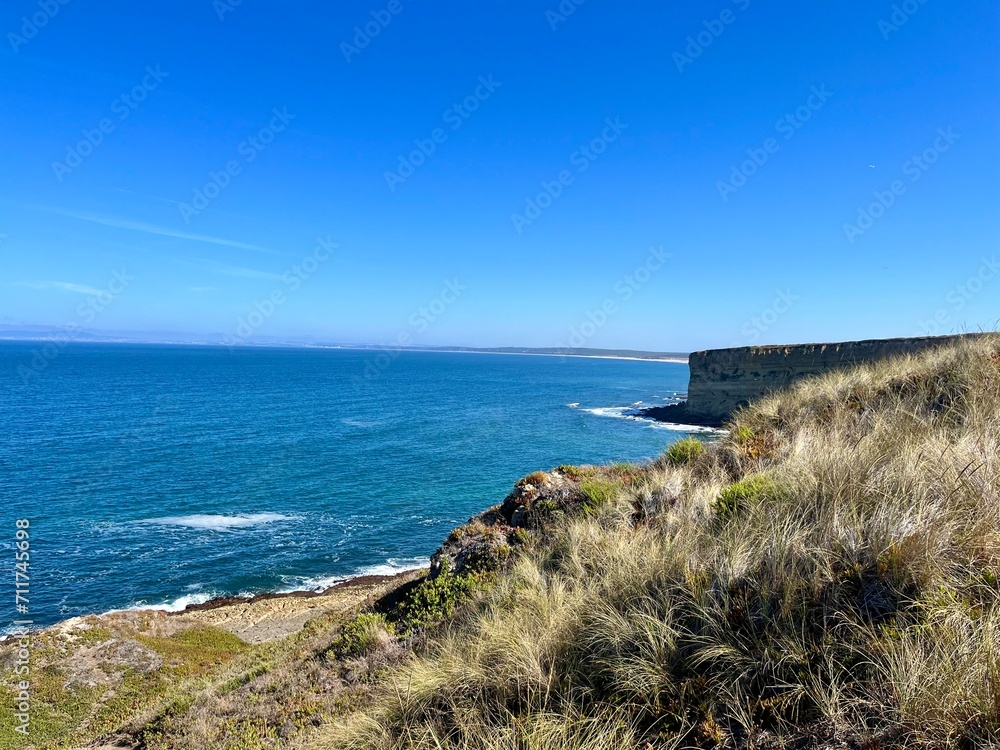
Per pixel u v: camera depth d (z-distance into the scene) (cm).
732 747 281
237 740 597
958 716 240
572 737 312
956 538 341
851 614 317
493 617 529
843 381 995
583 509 916
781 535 392
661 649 348
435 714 400
